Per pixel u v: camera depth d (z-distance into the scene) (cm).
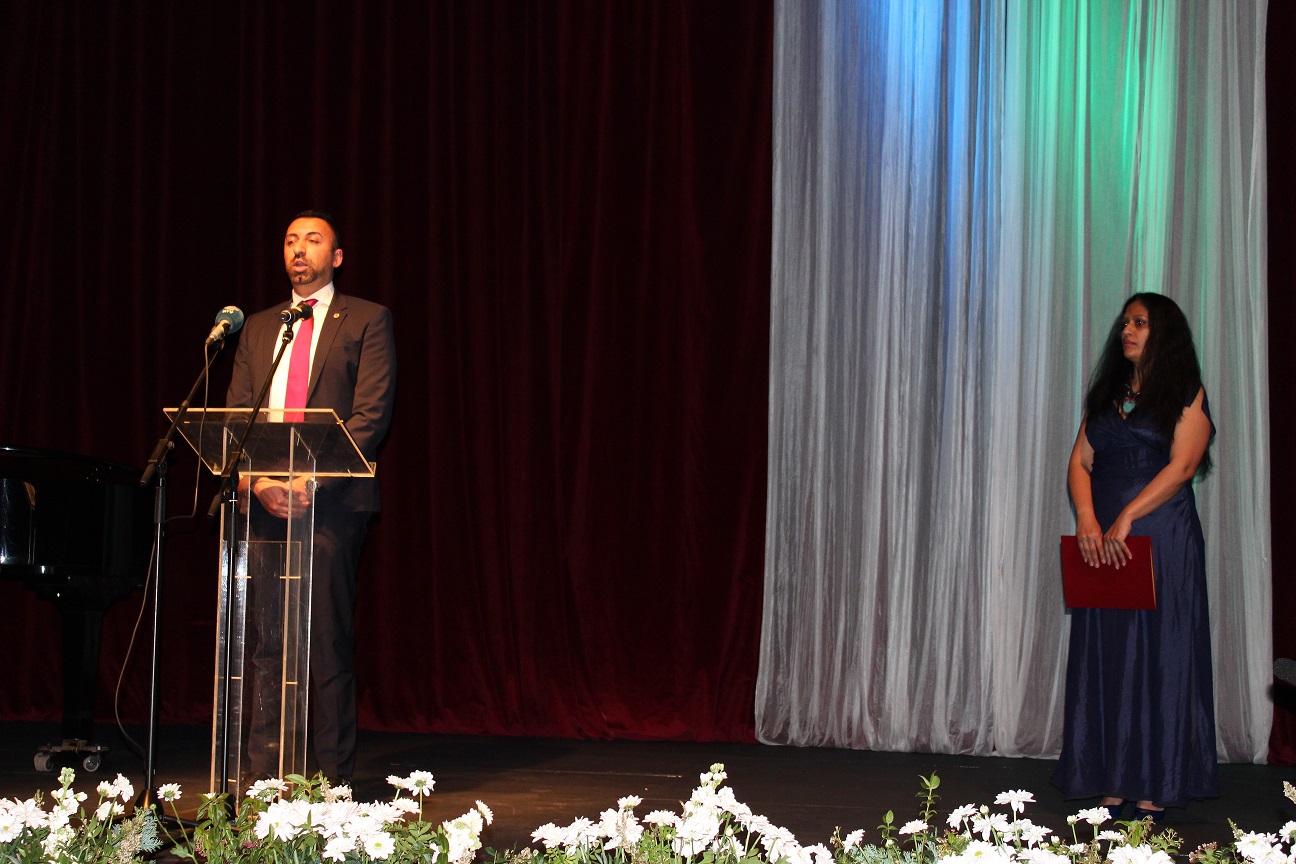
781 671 455
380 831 158
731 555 459
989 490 454
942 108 466
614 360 470
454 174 479
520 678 464
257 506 295
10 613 489
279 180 489
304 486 272
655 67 474
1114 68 462
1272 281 447
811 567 457
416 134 485
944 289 462
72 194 499
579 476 467
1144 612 316
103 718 480
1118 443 325
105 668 483
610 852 202
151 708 273
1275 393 445
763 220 467
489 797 340
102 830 182
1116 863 152
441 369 474
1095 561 318
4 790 343
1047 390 454
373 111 487
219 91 496
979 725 443
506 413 472
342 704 320
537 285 473
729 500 461
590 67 477
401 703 470
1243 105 452
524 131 479
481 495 471
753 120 469
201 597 483
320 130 487
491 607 468
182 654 482
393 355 346
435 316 475
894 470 457
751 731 454
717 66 473
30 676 486
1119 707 315
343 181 486
